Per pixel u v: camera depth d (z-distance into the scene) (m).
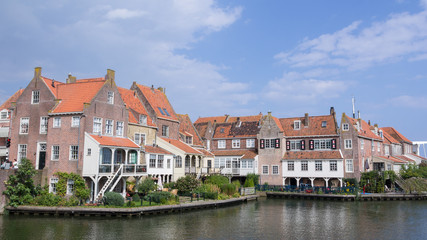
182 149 50.03
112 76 40.66
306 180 59.78
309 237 26.61
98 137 36.94
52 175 36.97
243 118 73.12
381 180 53.16
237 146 66.38
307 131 60.47
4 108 48.22
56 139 37.50
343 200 49.78
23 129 40.03
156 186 40.59
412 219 34.41
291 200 50.84
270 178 60.31
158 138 49.84
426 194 51.22
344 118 57.34
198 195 41.66
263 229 29.23
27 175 34.84
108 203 33.31
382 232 28.41
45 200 33.84
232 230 28.61
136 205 33.53
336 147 57.38
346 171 56.12
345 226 30.77
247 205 44.66
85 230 26.77
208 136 68.88
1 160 45.28
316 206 43.91
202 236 26.23
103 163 37.16
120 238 24.72
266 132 61.72
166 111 53.94
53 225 28.30
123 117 41.84
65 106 38.03
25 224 28.67
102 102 38.78
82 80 46.22
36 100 39.94
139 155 40.97
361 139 58.25
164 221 30.91
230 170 61.94
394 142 75.31
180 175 49.88
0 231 26.27
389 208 42.12
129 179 41.47
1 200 33.41
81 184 35.31
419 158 79.56
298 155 59.31
